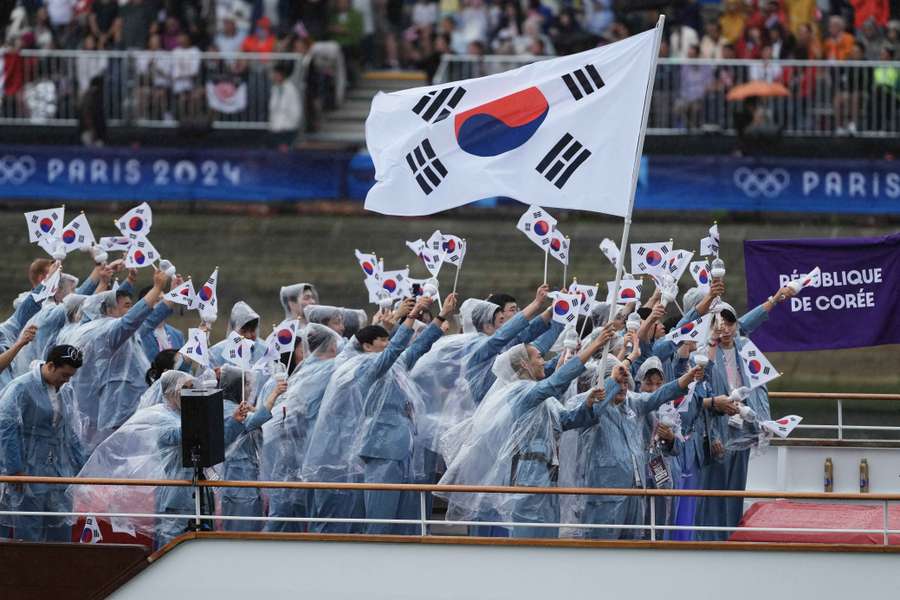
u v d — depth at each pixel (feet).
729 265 156.25
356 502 75.15
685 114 158.92
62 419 73.97
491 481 70.18
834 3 160.97
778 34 160.25
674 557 68.13
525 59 167.53
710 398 75.66
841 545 67.77
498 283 158.92
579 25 167.73
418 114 74.02
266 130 167.63
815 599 67.87
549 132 72.59
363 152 167.94
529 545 68.49
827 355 147.74
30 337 72.90
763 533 72.95
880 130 156.56
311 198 168.14
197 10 172.14
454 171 73.46
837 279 87.04
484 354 77.87
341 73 173.37
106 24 171.42
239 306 84.79
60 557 70.85
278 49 171.32
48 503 72.95
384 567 69.21
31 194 168.14
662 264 76.48
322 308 83.66
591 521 70.85
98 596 69.92
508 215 164.14
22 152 168.35
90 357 83.10
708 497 74.43
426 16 176.45
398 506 75.15
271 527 75.61
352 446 74.69
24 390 71.97
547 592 68.39
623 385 69.51
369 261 84.79
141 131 167.63
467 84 73.67
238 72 167.73
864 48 159.43
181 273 164.25
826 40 159.84
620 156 71.67
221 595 69.62
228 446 73.61
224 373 74.54
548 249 76.07
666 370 78.64
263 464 76.74
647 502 72.90
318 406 76.48
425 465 82.28
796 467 88.74
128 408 83.41
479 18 171.73
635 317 73.97
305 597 69.31
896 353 146.72
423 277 161.07
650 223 159.53
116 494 72.64
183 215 167.43
